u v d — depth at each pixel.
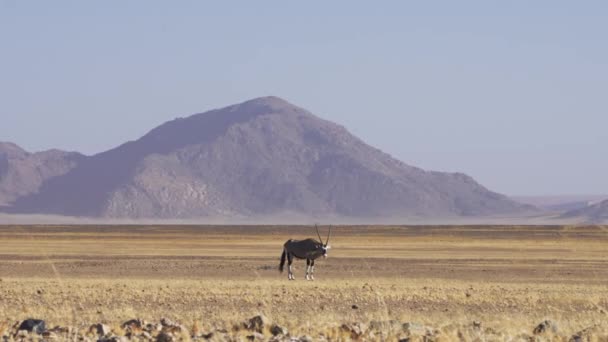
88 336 55.53
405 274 158.00
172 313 82.50
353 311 88.75
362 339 55.44
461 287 121.69
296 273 158.38
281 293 107.00
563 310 92.62
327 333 57.75
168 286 115.19
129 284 118.50
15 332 57.69
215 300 96.69
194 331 60.50
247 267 173.25
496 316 82.81
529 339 57.50
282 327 60.31
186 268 169.62
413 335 56.75
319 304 95.44
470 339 55.59
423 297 103.56
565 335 60.53
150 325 61.03
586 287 125.69
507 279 147.38
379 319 70.12
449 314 86.50
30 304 89.94
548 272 164.12
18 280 125.88
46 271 159.25
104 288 110.12
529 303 98.94
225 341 52.88
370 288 115.38
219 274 153.62
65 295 100.06
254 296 101.56
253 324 61.78
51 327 61.84
